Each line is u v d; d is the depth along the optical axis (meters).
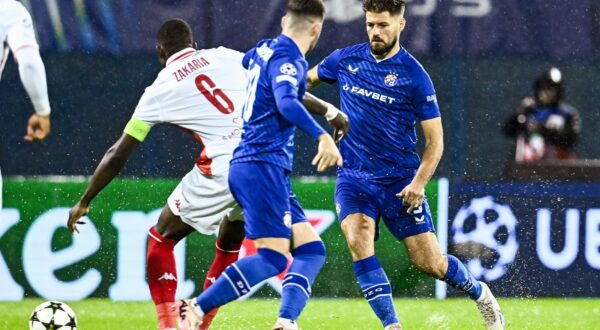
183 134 31.09
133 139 18.58
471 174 32.50
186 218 18.67
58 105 31.08
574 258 30.25
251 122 16.38
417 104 19.61
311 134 15.09
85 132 31.25
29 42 17.34
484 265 29.69
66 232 27.56
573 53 32.84
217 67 18.81
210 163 18.53
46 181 27.59
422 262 20.08
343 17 31.48
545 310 27.47
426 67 32.25
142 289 27.73
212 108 18.66
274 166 16.23
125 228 27.75
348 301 28.25
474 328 23.81
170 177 30.97
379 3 19.27
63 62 31.00
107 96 31.30
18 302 27.03
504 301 29.00
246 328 23.41
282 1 31.30
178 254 27.75
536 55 32.72
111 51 31.00
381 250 29.00
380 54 19.61
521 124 32.72
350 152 20.05
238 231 19.30
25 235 27.45
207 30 30.97
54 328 19.08
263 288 28.16
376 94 19.75
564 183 30.30
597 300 29.84
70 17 30.77
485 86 32.69
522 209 29.98
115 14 30.97
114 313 25.58
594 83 33.31
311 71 20.94
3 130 30.81
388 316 19.23
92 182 18.66
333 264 28.67
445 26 32.22
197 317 16.09
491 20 32.41
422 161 19.42
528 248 30.00
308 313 26.00
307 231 17.55
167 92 18.56
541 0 32.59
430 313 26.33
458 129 32.44
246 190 16.22
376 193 19.81
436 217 29.25
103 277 27.64
